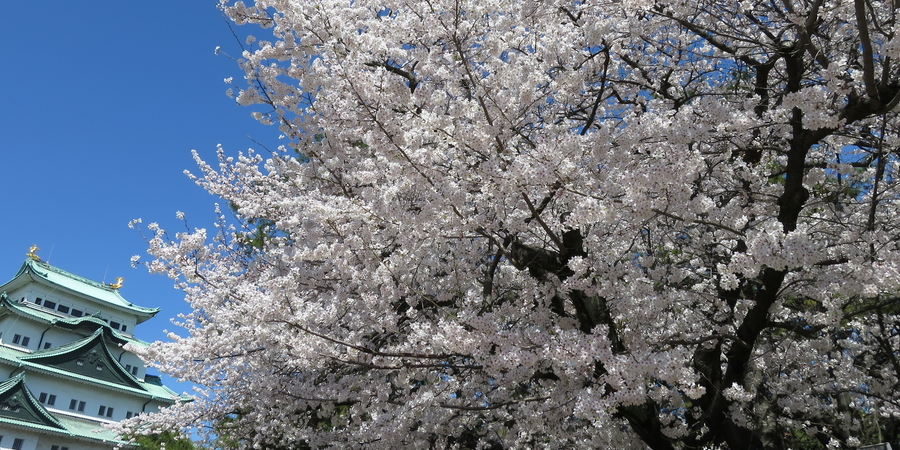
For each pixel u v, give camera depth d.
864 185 7.56
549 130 5.27
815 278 5.23
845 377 6.83
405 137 4.66
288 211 8.66
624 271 5.39
